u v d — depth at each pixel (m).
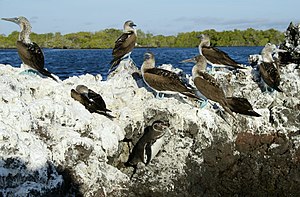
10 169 8.84
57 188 9.25
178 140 11.34
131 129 11.63
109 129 11.06
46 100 10.50
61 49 78.69
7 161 8.80
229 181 11.48
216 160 11.44
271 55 13.53
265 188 11.62
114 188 10.12
